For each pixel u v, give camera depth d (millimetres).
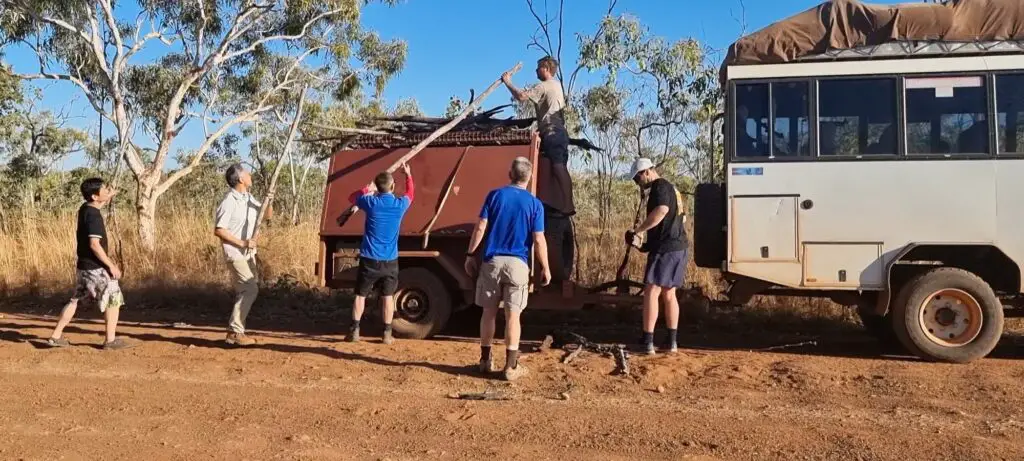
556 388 6820
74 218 17297
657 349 8445
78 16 20578
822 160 8062
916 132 7930
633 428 5531
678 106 13602
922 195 7855
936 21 7973
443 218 9258
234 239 8680
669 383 6977
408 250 9453
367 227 8766
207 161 29484
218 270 14750
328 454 5016
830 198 8023
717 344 9203
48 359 8008
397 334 9484
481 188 9234
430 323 9391
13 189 24016
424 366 7664
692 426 5574
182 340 9180
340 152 9852
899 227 7887
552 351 8422
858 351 8695
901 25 8023
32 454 5008
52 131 26547
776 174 8148
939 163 7840
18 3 19391
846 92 8094
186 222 17312
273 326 10648
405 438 5367
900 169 7910
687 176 14500
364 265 8781
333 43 22922
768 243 8141
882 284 7891
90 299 8625
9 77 21328
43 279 13969
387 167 9602
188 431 5527
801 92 8180
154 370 7551
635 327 10602
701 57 13359
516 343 7066
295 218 21609
